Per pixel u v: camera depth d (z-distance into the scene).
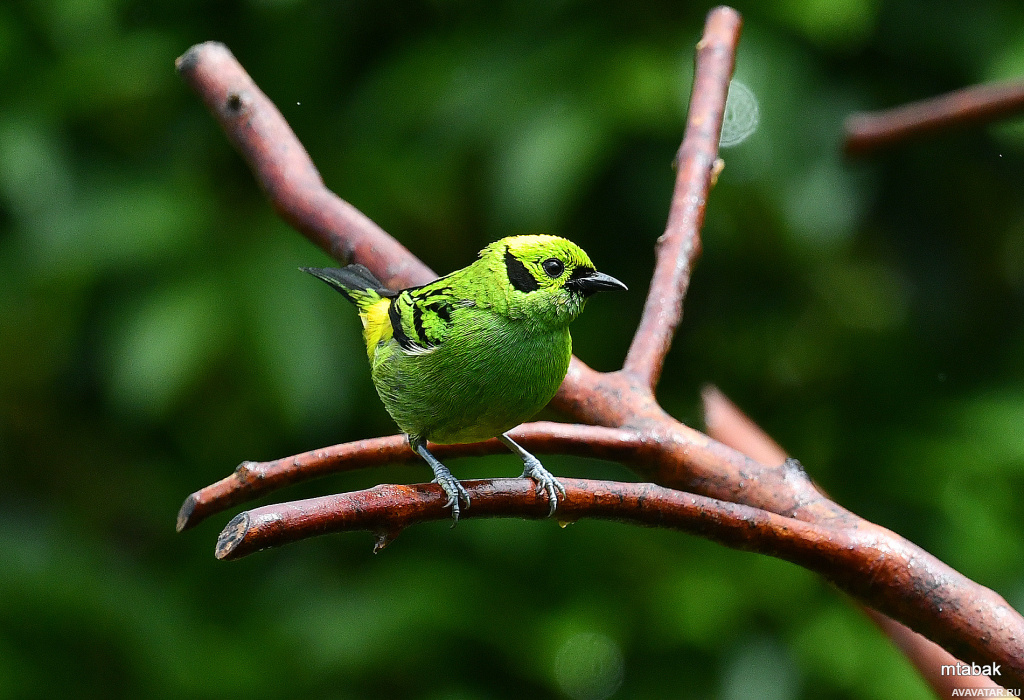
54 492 12.35
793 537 4.43
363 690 10.71
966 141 11.25
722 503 4.43
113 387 10.37
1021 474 10.65
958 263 11.70
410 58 10.76
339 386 10.05
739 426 6.16
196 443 11.96
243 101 6.57
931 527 10.78
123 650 10.57
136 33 11.09
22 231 10.98
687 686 10.79
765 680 10.42
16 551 10.94
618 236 11.05
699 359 11.59
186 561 11.74
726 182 9.97
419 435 6.14
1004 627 4.34
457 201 11.05
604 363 10.98
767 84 9.90
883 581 4.44
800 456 11.34
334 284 6.86
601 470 10.89
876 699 9.82
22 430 12.40
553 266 5.68
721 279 11.45
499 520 10.95
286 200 6.39
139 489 12.12
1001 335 11.80
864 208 10.59
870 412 11.62
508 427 5.96
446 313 5.75
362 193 10.56
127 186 10.83
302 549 11.67
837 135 10.16
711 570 10.88
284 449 11.69
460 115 10.22
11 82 10.89
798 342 11.57
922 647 5.04
